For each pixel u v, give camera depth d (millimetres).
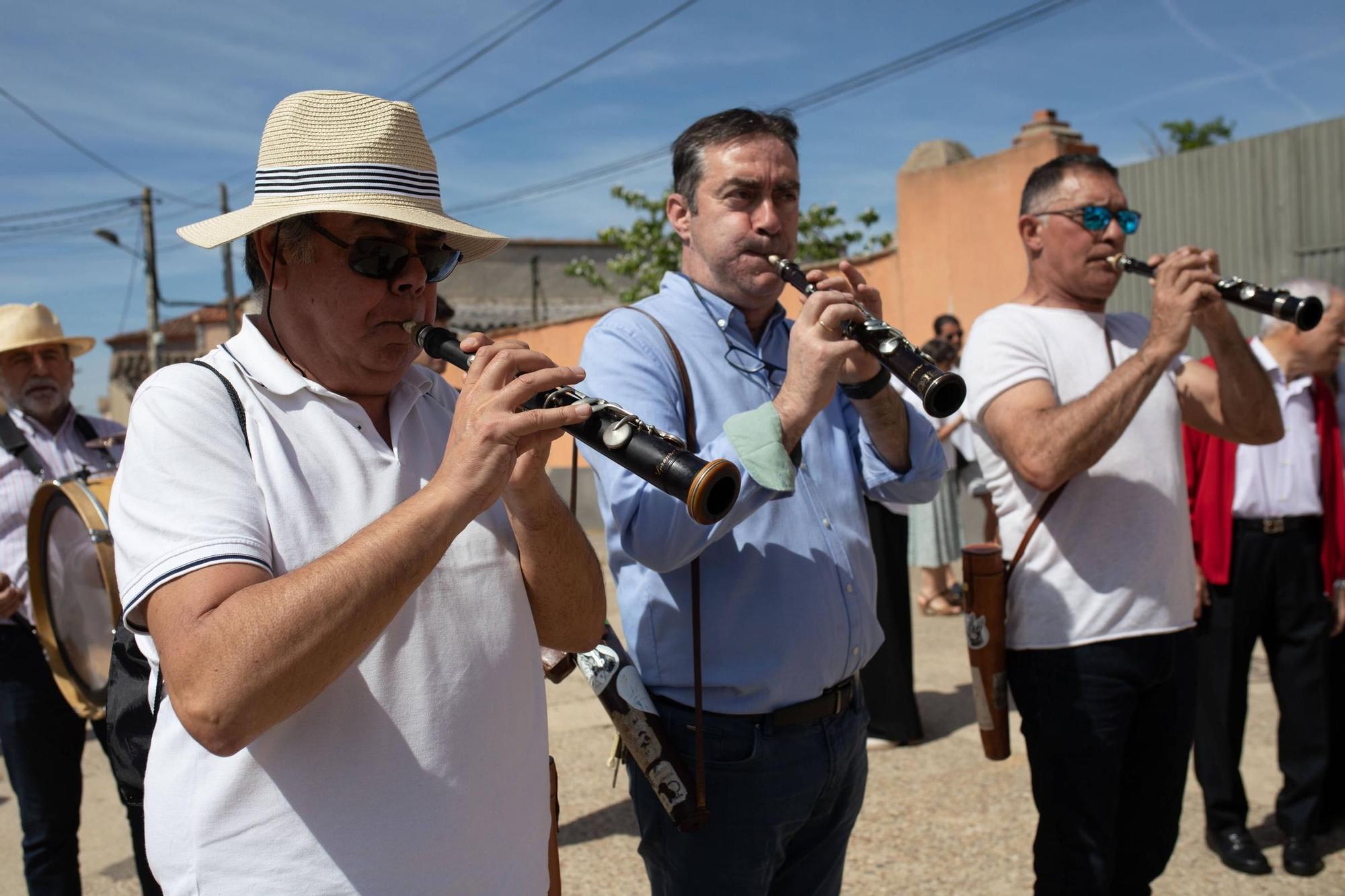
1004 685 2713
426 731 1417
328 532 1427
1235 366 2885
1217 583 3484
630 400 2070
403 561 1285
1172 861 3529
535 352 1437
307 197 1472
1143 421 2678
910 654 4535
